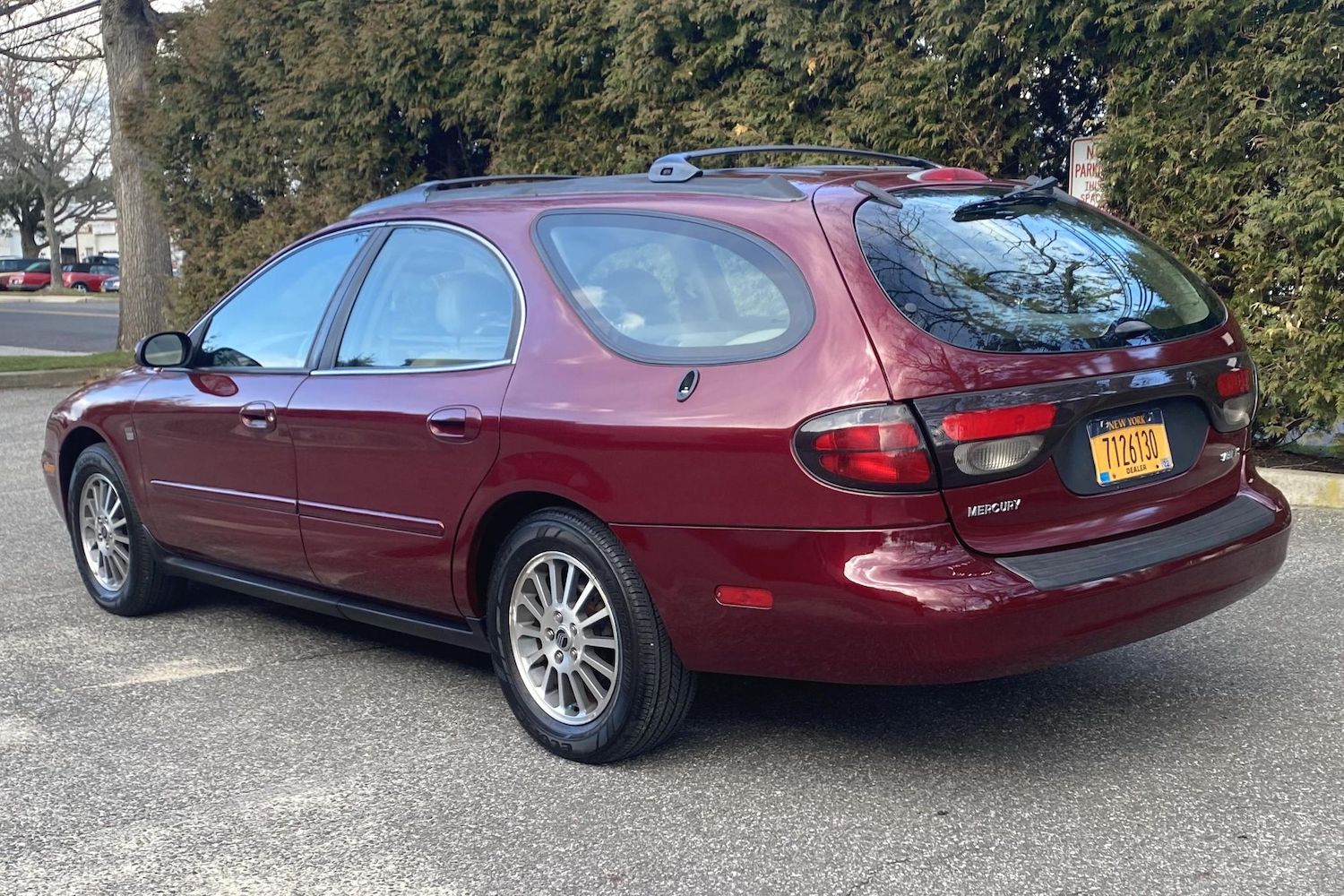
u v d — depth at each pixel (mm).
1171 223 7344
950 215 3627
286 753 3902
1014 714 4043
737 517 3289
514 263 3984
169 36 14625
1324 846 3102
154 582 5383
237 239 13930
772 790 3523
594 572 3592
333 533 4367
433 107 11258
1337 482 6711
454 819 3408
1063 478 3332
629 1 9383
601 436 3514
